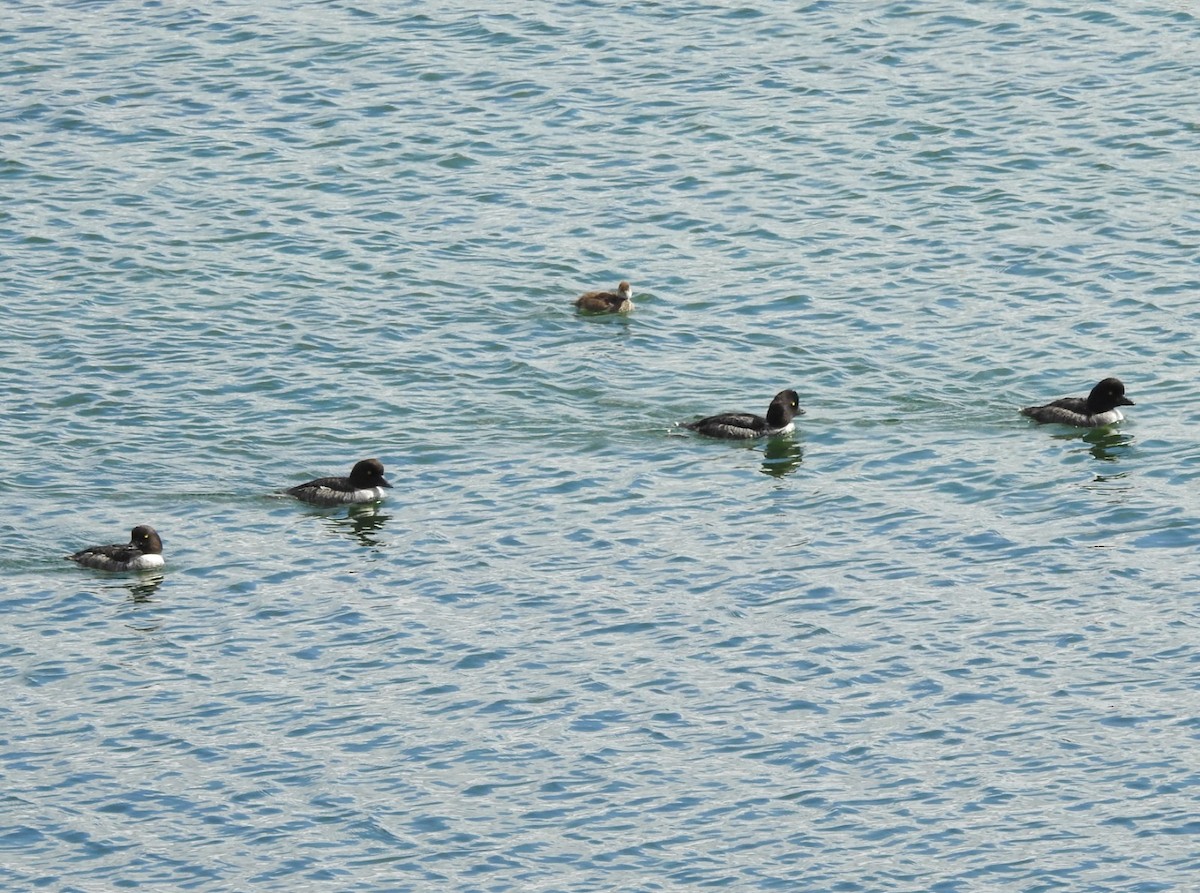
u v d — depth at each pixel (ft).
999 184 207.92
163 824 115.85
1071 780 118.21
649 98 227.81
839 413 168.45
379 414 168.96
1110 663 129.90
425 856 112.68
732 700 127.13
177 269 193.88
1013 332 181.06
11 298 187.42
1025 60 234.17
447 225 203.41
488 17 248.73
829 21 244.83
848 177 210.59
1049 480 155.63
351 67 236.22
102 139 220.43
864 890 109.19
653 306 188.24
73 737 124.26
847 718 124.88
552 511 152.87
